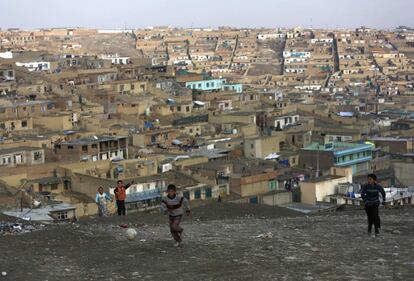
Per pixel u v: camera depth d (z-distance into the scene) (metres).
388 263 25.20
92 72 180.00
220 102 162.62
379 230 32.84
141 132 122.12
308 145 120.69
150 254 28.22
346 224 36.75
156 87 174.62
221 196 89.62
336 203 83.12
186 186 89.25
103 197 47.06
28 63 197.38
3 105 132.00
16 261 27.47
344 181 91.19
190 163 102.81
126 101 151.12
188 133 132.00
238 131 130.88
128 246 30.28
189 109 151.88
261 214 51.88
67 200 82.88
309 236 31.84
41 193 83.75
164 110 149.25
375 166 111.31
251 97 174.75
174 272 24.89
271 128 139.38
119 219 42.06
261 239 31.02
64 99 145.12
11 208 74.50
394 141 126.38
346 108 184.38
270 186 94.62
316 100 199.25
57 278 24.55
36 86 155.62
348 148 112.25
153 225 39.19
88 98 153.38
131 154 109.75
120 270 25.53
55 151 106.06
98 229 36.78
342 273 23.78
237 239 31.31
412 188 89.31
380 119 162.88
